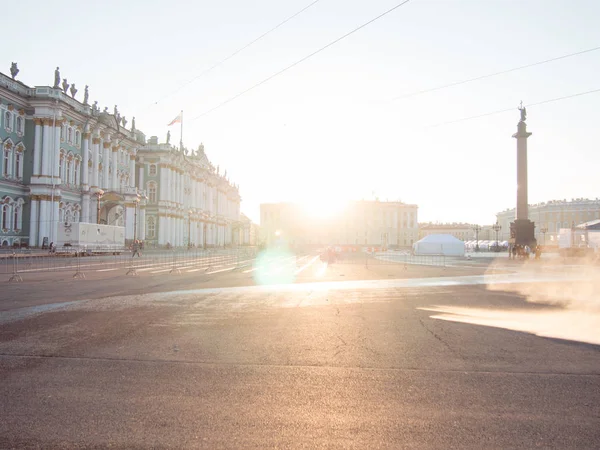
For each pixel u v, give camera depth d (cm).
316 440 411
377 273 2745
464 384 573
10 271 2575
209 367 640
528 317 1084
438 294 1566
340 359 691
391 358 698
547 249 8431
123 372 611
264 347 763
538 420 458
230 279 2173
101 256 4734
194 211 9431
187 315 1078
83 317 1035
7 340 797
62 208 5266
